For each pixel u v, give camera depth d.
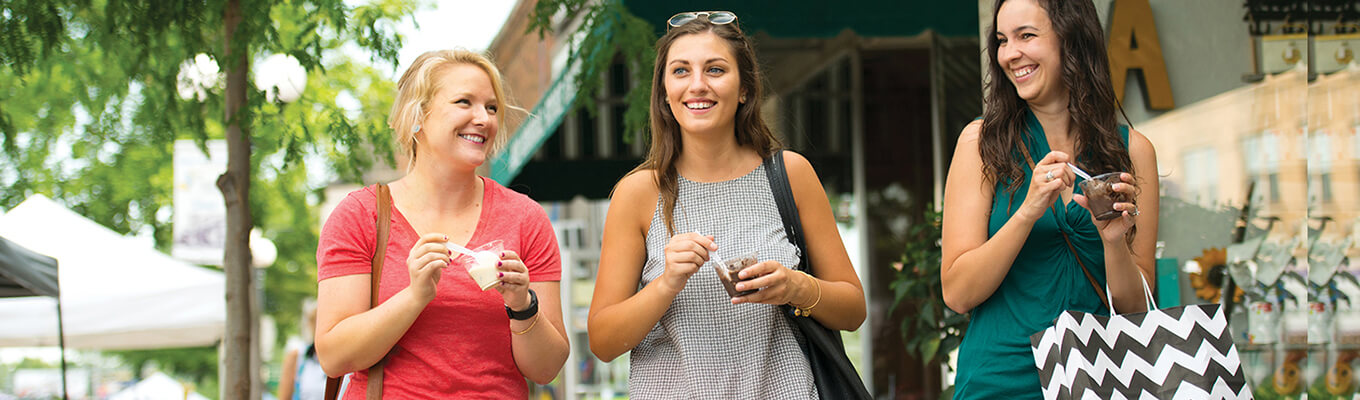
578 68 5.87
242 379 5.20
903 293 5.30
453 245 2.60
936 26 5.88
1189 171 4.49
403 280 2.72
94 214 14.27
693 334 2.84
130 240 10.59
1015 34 2.76
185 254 10.87
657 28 5.41
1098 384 2.46
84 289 9.82
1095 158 2.76
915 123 8.51
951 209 2.84
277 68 5.43
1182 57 4.53
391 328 2.57
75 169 13.52
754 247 2.87
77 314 9.71
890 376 8.21
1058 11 2.73
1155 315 2.53
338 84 10.23
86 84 6.22
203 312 10.16
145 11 5.04
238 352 5.19
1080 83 2.72
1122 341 2.51
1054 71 2.75
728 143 2.97
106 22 5.16
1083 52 2.74
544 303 2.89
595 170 8.21
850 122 8.65
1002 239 2.61
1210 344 2.50
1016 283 2.73
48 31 4.97
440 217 2.83
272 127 5.45
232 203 5.23
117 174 13.60
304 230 21.70
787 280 2.64
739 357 2.83
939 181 6.58
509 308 2.67
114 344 9.87
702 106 2.85
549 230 2.96
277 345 28.31
